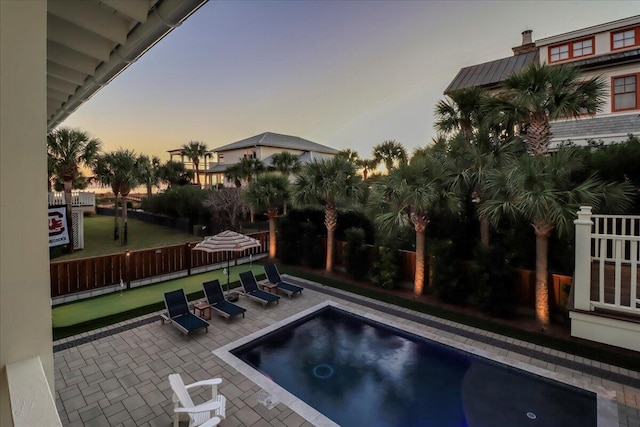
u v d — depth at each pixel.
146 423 4.66
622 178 8.42
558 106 7.69
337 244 12.70
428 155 9.86
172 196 23.78
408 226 10.22
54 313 8.51
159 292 10.22
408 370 6.27
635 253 5.86
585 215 6.42
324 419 4.79
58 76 4.45
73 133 15.01
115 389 5.41
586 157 8.84
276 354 6.89
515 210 7.55
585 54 14.67
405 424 4.89
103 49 3.62
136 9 2.83
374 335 7.73
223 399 4.55
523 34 18.70
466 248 10.19
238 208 19.28
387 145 21.33
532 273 8.20
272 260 14.37
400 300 9.46
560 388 5.57
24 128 1.50
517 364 6.11
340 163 11.77
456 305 8.97
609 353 6.21
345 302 9.48
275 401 5.17
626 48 13.78
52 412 1.34
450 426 4.84
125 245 17.42
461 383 5.84
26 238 1.51
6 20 1.45
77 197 16.69
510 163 7.95
